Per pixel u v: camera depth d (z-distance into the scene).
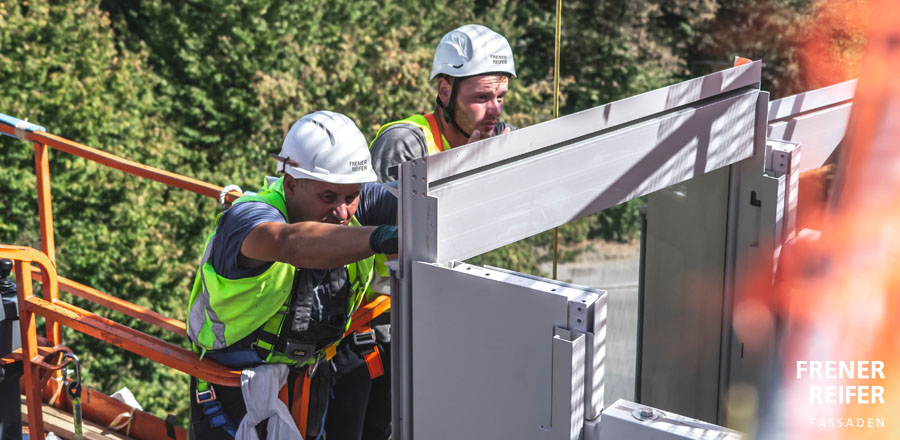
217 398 2.21
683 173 1.93
